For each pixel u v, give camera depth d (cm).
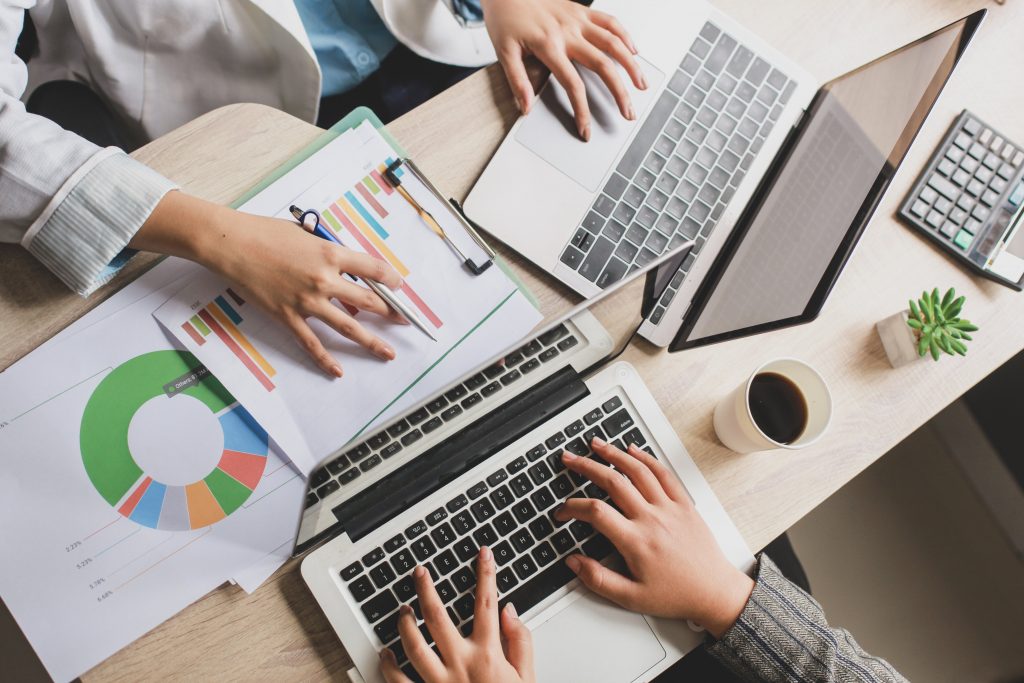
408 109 95
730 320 61
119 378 58
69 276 58
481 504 58
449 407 60
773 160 68
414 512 57
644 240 65
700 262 65
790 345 67
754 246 64
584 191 65
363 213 62
